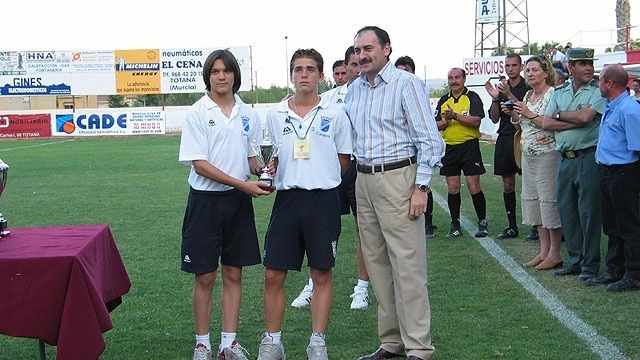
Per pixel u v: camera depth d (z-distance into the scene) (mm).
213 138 5062
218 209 5094
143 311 6547
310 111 5062
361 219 5156
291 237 5094
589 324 5773
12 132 38688
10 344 5715
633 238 6621
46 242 4668
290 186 5035
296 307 6621
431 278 7473
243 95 56688
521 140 7789
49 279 4211
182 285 7461
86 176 18734
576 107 6879
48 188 16172
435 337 5582
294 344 5602
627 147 6453
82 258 4352
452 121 9445
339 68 6754
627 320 5844
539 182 7488
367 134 4969
